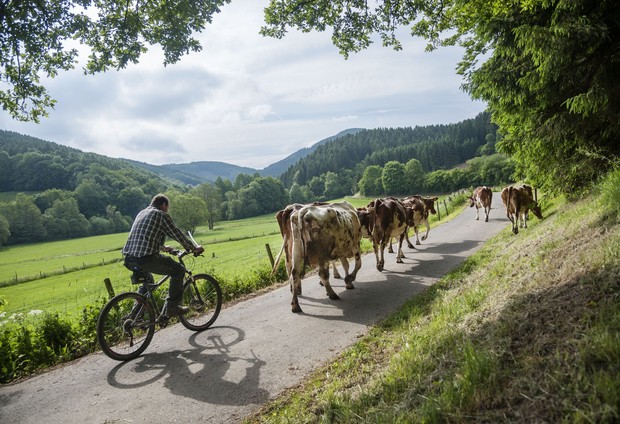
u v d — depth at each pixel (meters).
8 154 192.88
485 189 20.00
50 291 29.19
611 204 5.62
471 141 181.38
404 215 10.95
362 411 3.35
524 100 9.68
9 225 105.00
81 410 4.50
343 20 10.92
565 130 9.09
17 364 5.98
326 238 7.66
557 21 7.59
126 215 146.12
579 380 2.31
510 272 6.08
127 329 5.82
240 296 9.62
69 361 6.22
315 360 5.23
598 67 7.91
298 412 3.86
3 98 9.19
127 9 9.09
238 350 5.82
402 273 9.93
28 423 4.34
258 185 143.00
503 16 8.75
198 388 4.76
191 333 6.78
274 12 10.73
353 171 194.38
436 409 2.64
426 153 178.00
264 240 51.66
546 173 11.30
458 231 17.39
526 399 2.41
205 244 53.69
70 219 119.56
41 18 8.23
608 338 2.50
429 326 4.98
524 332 3.27
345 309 7.31
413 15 10.95
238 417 4.08
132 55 9.57
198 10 9.36
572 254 4.84
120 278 31.06
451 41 13.99
